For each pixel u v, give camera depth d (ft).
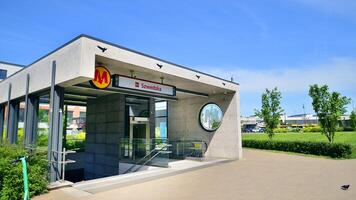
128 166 41.63
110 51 28.78
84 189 26.08
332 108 58.49
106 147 45.03
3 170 21.91
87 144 50.06
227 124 51.67
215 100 54.08
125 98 44.14
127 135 43.88
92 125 49.19
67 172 48.39
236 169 37.58
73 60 27.04
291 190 24.81
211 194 24.03
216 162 44.96
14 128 43.19
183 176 32.99
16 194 22.33
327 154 52.85
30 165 24.49
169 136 61.21
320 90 60.29
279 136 132.98
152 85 36.40
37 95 36.83
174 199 22.56
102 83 29.94
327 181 28.40
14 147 25.52
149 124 47.78
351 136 116.16
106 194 24.29
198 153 52.95
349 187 25.50
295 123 341.21
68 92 42.70
